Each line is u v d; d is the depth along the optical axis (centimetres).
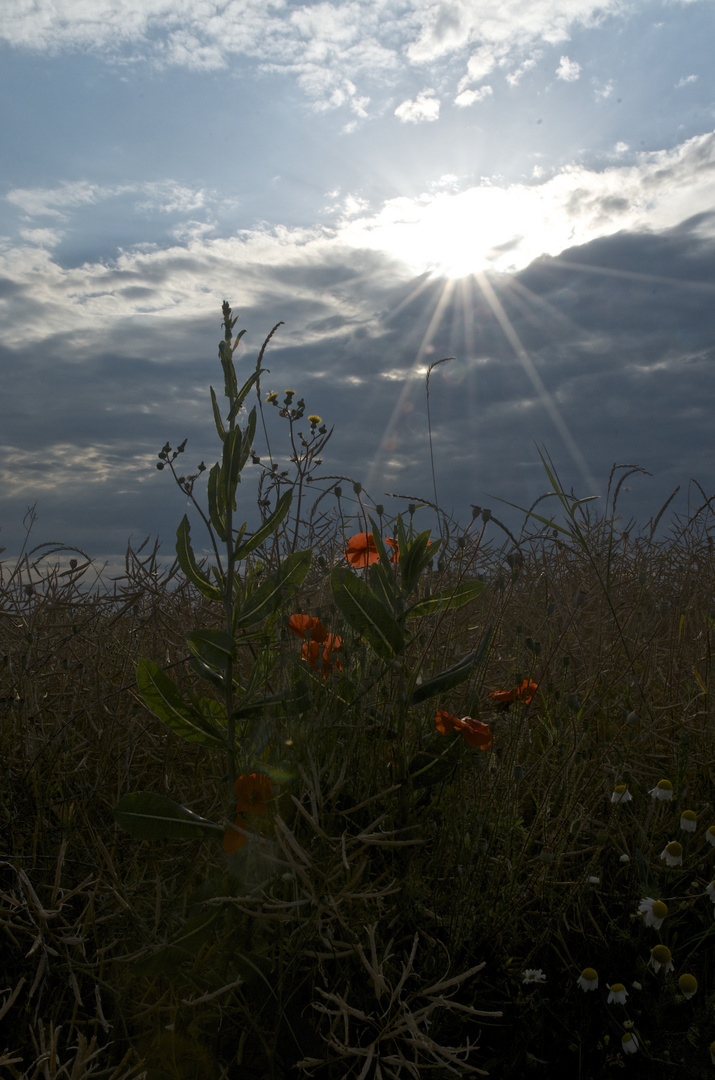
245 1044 73
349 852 81
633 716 87
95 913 79
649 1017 76
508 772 84
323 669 88
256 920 76
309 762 79
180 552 82
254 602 83
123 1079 66
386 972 74
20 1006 76
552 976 80
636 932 83
